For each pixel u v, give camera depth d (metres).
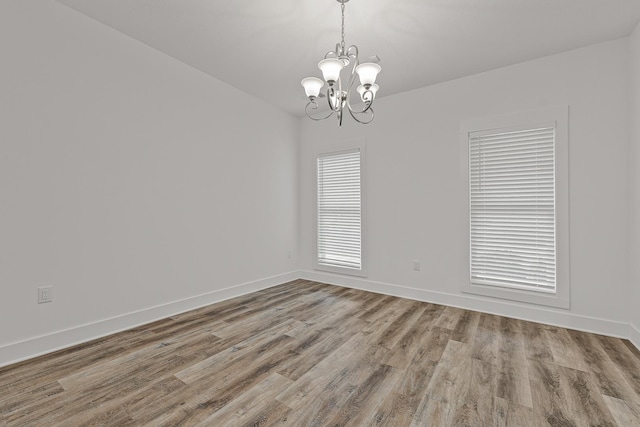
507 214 3.09
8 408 1.62
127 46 2.70
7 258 2.08
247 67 3.23
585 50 2.72
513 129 3.02
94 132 2.50
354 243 4.21
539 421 1.54
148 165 2.87
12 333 2.10
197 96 3.29
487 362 2.13
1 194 2.04
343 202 4.31
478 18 2.34
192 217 3.26
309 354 2.25
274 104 4.29
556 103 2.83
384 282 3.92
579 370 2.03
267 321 2.93
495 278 3.16
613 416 1.57
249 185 3.94
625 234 2.56
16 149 2.10
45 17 2.22
